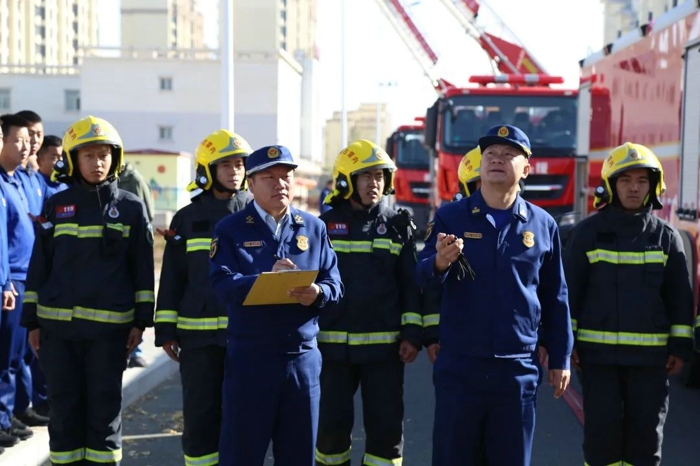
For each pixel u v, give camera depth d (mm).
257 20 93625
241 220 4582
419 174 27516
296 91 67375
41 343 5359
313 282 4406
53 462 5340
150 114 59625
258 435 4449
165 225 25781
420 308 5262
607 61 11328
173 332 5305
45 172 7680
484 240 4293
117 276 5359
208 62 59562
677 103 8344
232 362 4465
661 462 6195
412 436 6836
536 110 15000
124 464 6207
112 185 5406
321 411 5250
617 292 4953
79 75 63594
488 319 4246
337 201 5324
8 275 6105
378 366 5195
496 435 4301
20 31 107875
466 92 15148
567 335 4441
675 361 4988
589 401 5031
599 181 11703
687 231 7930
